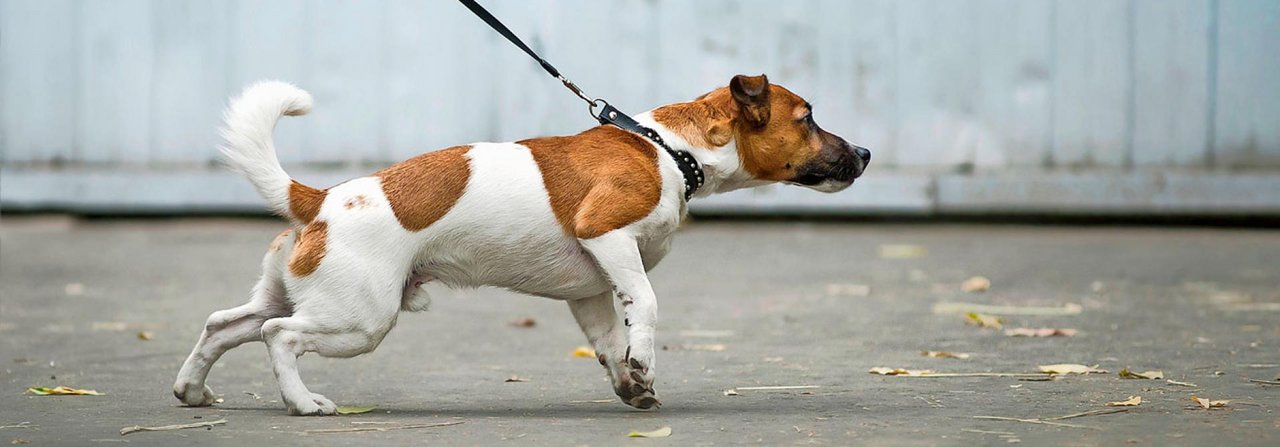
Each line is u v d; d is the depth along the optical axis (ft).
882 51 48.88
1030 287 36.45
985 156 49.16
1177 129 48.62
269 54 49.62
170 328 30.22
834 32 48.75
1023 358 25.25
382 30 49.32
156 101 50.21
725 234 49.96
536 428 18.85
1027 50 48.73
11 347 27.32
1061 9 48.55
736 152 20.74
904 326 29.91
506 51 48.96
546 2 48.75
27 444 17.74
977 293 35.40
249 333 20.57
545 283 20.29
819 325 30.25
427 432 18.57
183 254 44.04
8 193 50.55
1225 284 36.63
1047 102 48.83
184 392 20.74
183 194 50.52
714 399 21.47
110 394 22.09
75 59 50.19
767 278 38.88
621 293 19.67
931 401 20.83
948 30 48.78
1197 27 48.21
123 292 36.24
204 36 49.83
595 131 20.39
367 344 19.65
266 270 20.30
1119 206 48.78
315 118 49.55
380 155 49.65
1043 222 51.29
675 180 20.20
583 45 48.78
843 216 51.67
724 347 27.27
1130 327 29.27
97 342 28.12
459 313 33.19
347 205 19.57
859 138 49.24
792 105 21.02
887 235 49.52
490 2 48.96
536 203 19.70
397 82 49.39
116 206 50.65
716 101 20.75
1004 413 19.67
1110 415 19.34
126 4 49.90
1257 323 29.60
